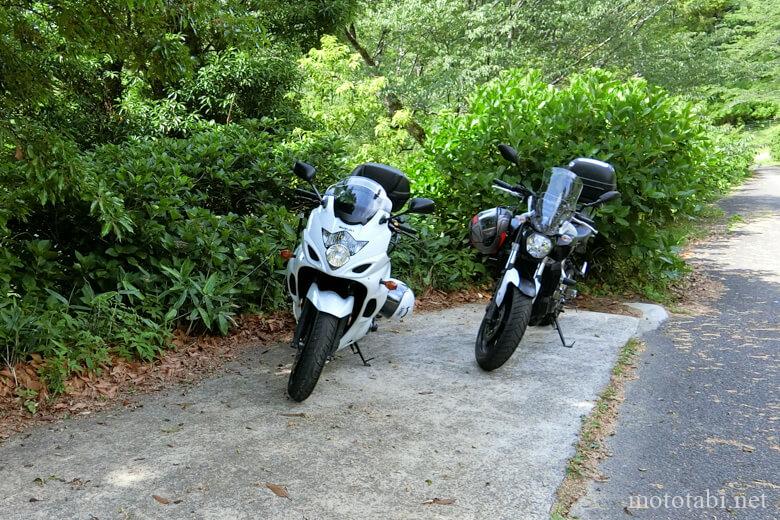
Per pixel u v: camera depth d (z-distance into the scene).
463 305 6.83
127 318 4.86
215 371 4.73
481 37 22.25
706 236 12.77
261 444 3.63
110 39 4.28
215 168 6.62
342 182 4.46
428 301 6.82
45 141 3.87
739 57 37.81
